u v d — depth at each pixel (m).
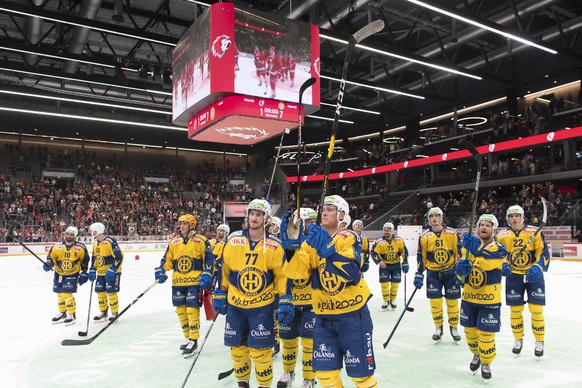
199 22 11.52
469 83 27.30
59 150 38.41
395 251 8.62
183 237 5.67
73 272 7.51
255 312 3.68
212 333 6.75
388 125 33.00
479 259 4.57
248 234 3.77
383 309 8.62
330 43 19.56
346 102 27.55
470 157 26.61
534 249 5.44
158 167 39.12
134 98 28.41
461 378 4.58
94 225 7.63
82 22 13.61
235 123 11.62
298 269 3.22
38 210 28.02
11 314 8.41
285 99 11.46
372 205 31.41
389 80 23.45
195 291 5.57
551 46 17.31
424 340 6.20
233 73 10.74
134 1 18.53
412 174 34.38
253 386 4.46
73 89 26.92
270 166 40.44
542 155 27.36
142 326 7.23
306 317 4.23
